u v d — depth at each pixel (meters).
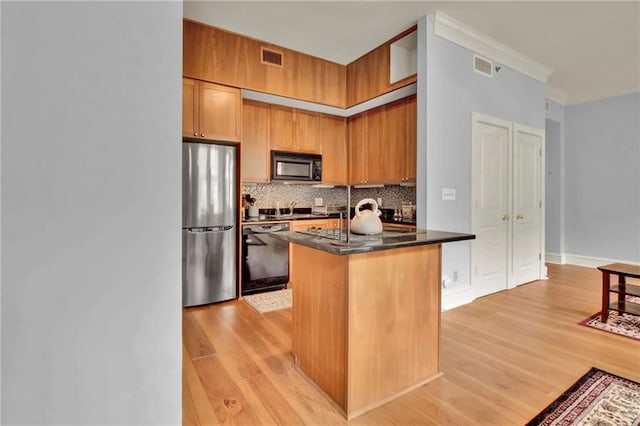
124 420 0.73
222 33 3.28
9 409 0.63
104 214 0.70
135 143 0.73
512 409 1.66
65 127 0.66
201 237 3.27
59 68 0.65
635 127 4.79
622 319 2.91
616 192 4.96
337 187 5.07
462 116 3.34
